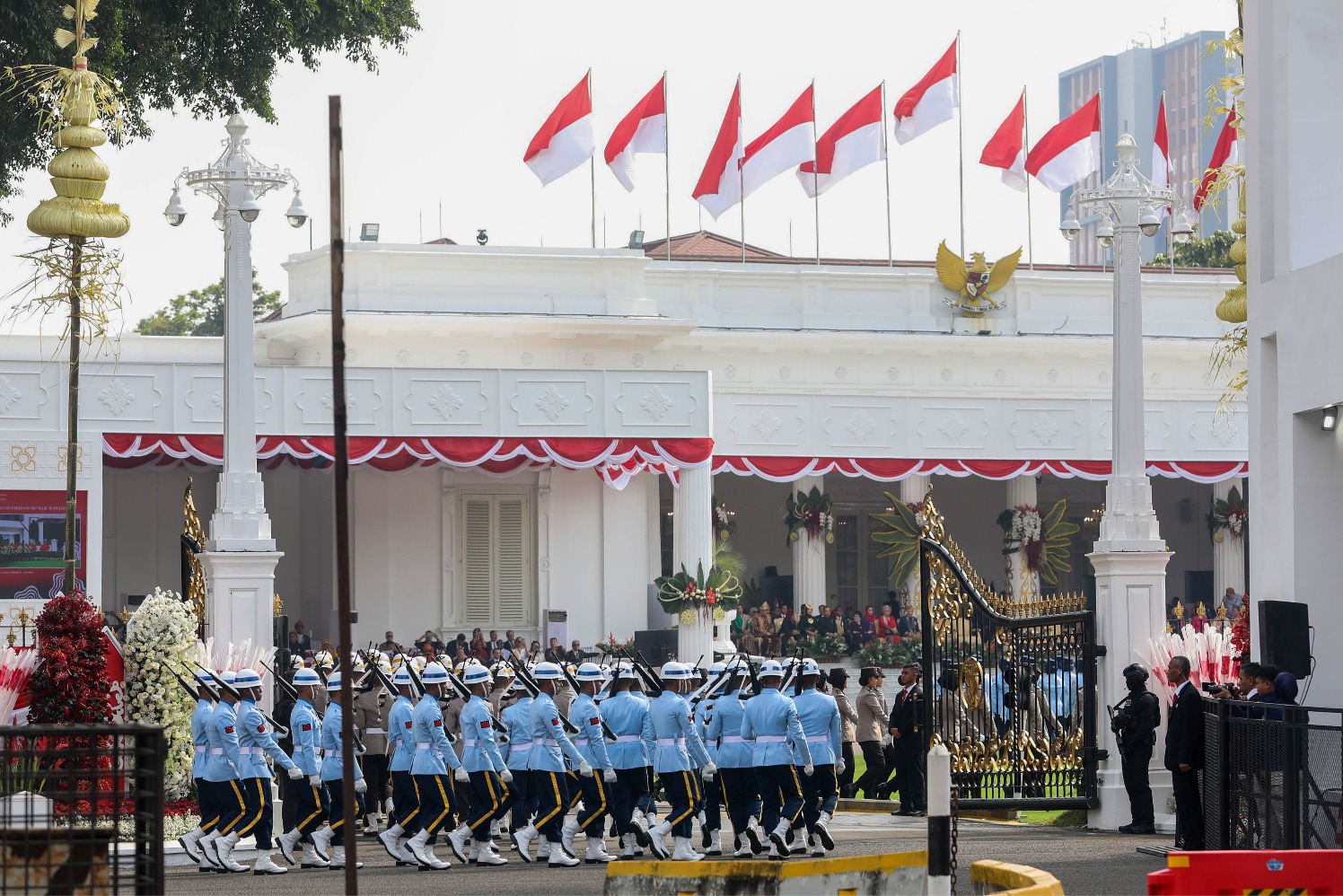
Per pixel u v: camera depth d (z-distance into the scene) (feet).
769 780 247.29
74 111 276.41
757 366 646.74
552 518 609.42
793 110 556.92
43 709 256.32
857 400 587.68
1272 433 257.34
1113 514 291.58
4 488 471.21
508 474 610.24
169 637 281.95
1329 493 247.29
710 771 249.14
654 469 552.41
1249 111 264.11
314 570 634.43
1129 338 297.94
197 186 311.27
